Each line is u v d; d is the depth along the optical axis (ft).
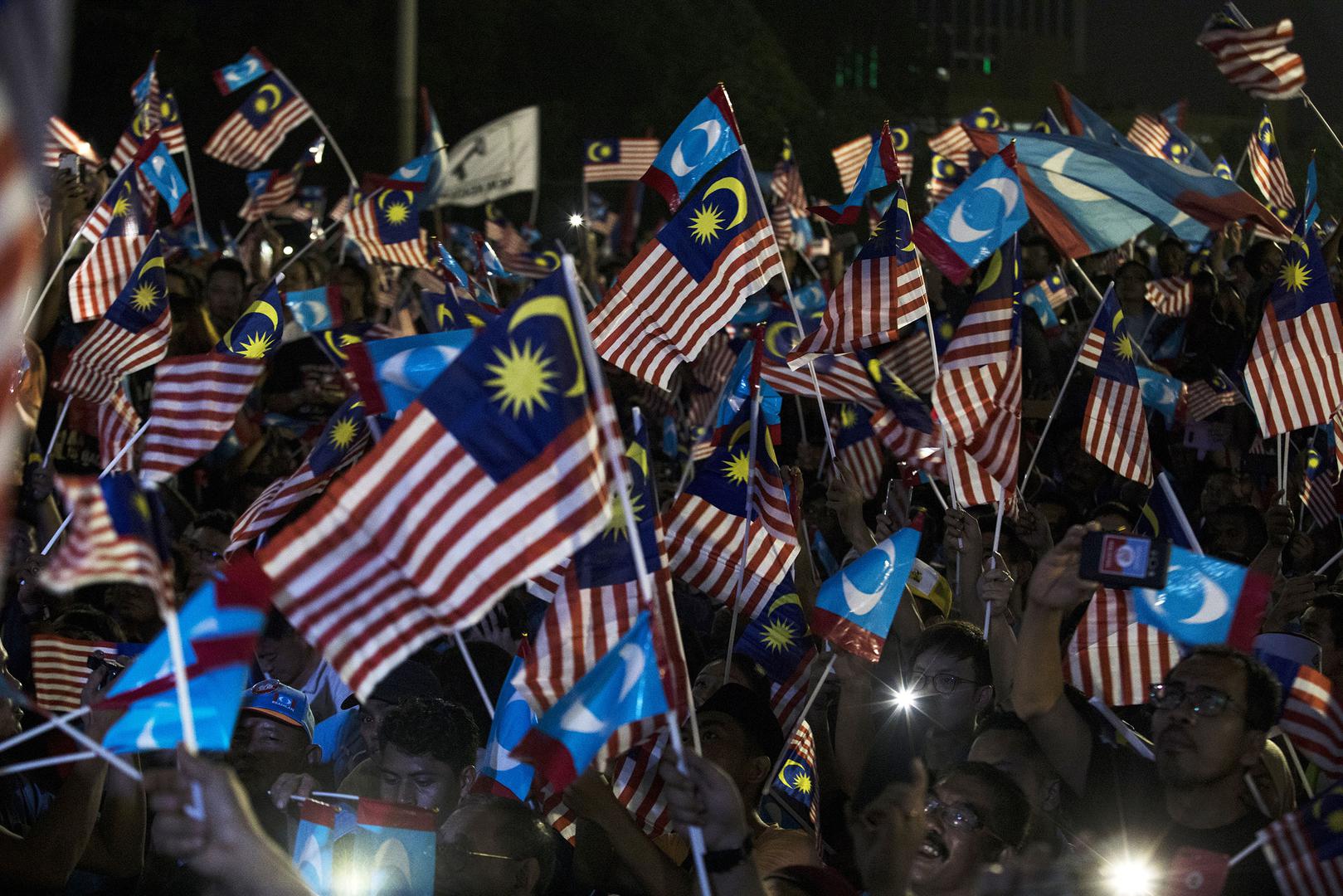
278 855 9.51
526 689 13.03
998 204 20.72
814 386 21.31
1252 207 24.07
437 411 11.20
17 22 5.56
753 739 15.01
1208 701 12.35
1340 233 35.42
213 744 10.66
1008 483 20.35
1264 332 22.85
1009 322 20.47
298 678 20.22
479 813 13.57
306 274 42.88
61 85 5.76
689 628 20.89
